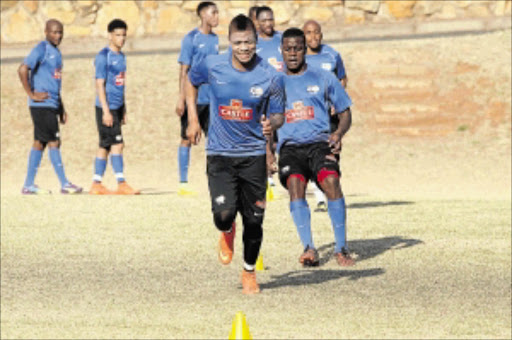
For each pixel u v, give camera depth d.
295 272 29.00
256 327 22.59
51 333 22.73
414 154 62.97
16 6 87.56
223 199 25.56
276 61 38.28
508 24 82.69
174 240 34.62
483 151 62.78
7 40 87.75
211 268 29.95
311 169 29.72
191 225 37.62
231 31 24.64
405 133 66.38
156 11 87.06
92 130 69.06
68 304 25.69
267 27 38.59
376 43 77.25
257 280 28.06
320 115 29.70
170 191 52.25
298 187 29.53
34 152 49.59
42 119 49.16
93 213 41.12
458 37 77.62
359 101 70.06
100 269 30.19
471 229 35.47
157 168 62.69
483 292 26.11
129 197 46.81
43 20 87.62
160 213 40.78
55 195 48.22
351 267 29.45
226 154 25.56
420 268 29.16
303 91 29.55
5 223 38.94
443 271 28.72
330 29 84.56
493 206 41.41
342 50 76.12
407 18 85.00
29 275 29.53
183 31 87.00
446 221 37.28
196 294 26.42
